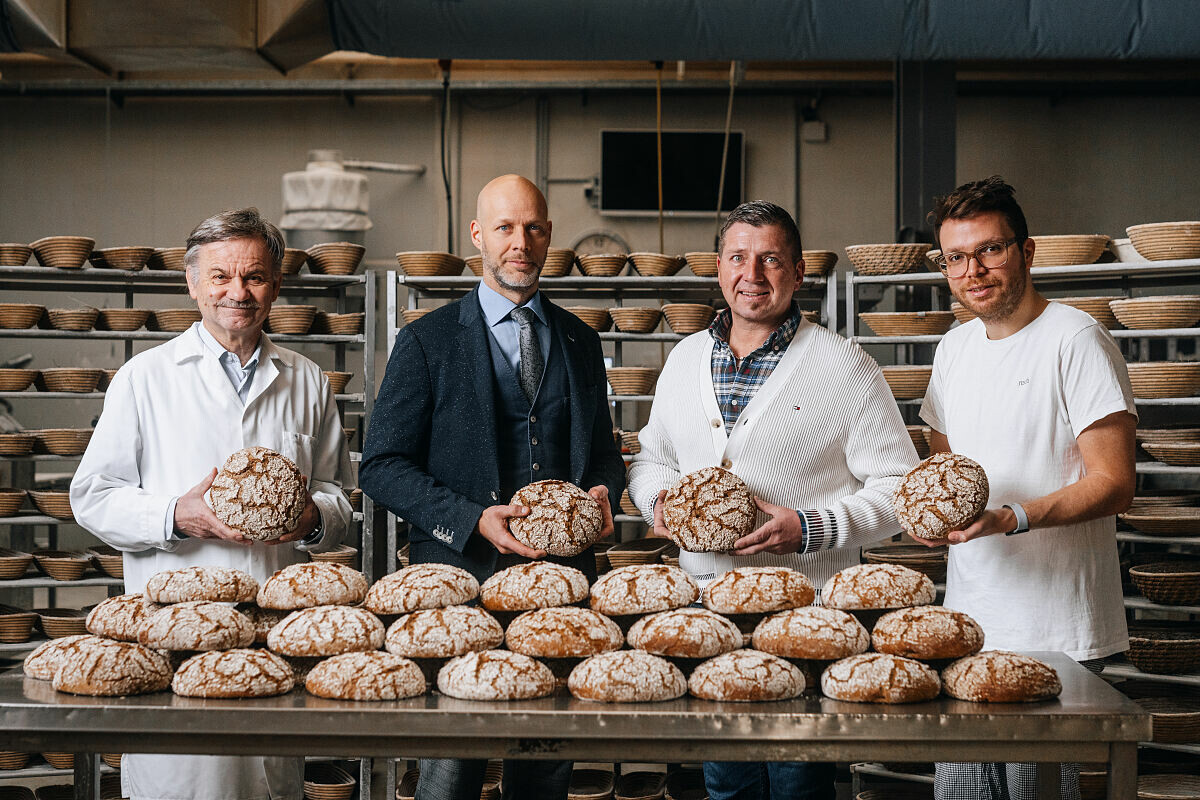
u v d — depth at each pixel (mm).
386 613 1745
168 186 7059
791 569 1943
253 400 2268
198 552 2172
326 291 4211
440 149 7086
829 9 3822
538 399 2225
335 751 1530
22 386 3932
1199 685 3551
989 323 2215
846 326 4105
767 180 6996
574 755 1513
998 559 2158
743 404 2199
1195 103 6867
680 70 6938
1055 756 1510
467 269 6996
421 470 2182
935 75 4797
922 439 3754
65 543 6484
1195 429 3670
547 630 1665
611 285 4031
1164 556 3717
